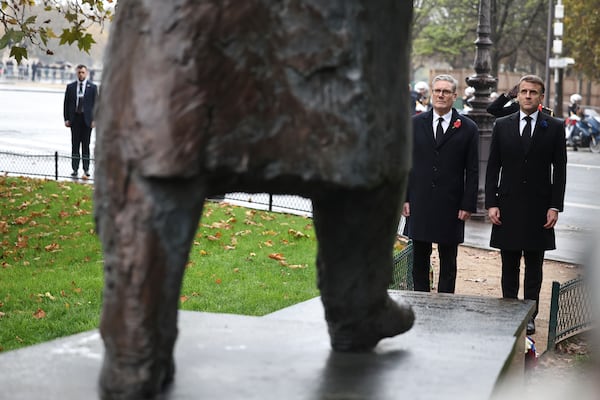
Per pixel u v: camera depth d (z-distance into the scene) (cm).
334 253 376
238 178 316
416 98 1848
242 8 304
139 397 312
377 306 390
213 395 333
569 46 4516
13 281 915
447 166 775
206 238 1151
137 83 306
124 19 314
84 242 1121
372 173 321
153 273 309
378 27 325
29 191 1493
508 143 765
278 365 376
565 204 1598
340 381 355
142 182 307
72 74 7475
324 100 312
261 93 310
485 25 1402
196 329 430
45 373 360
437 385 354
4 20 1140
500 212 772
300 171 315
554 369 664
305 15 308
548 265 1090
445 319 475
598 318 725
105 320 314
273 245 1131
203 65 303
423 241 786
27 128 2798
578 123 2798
